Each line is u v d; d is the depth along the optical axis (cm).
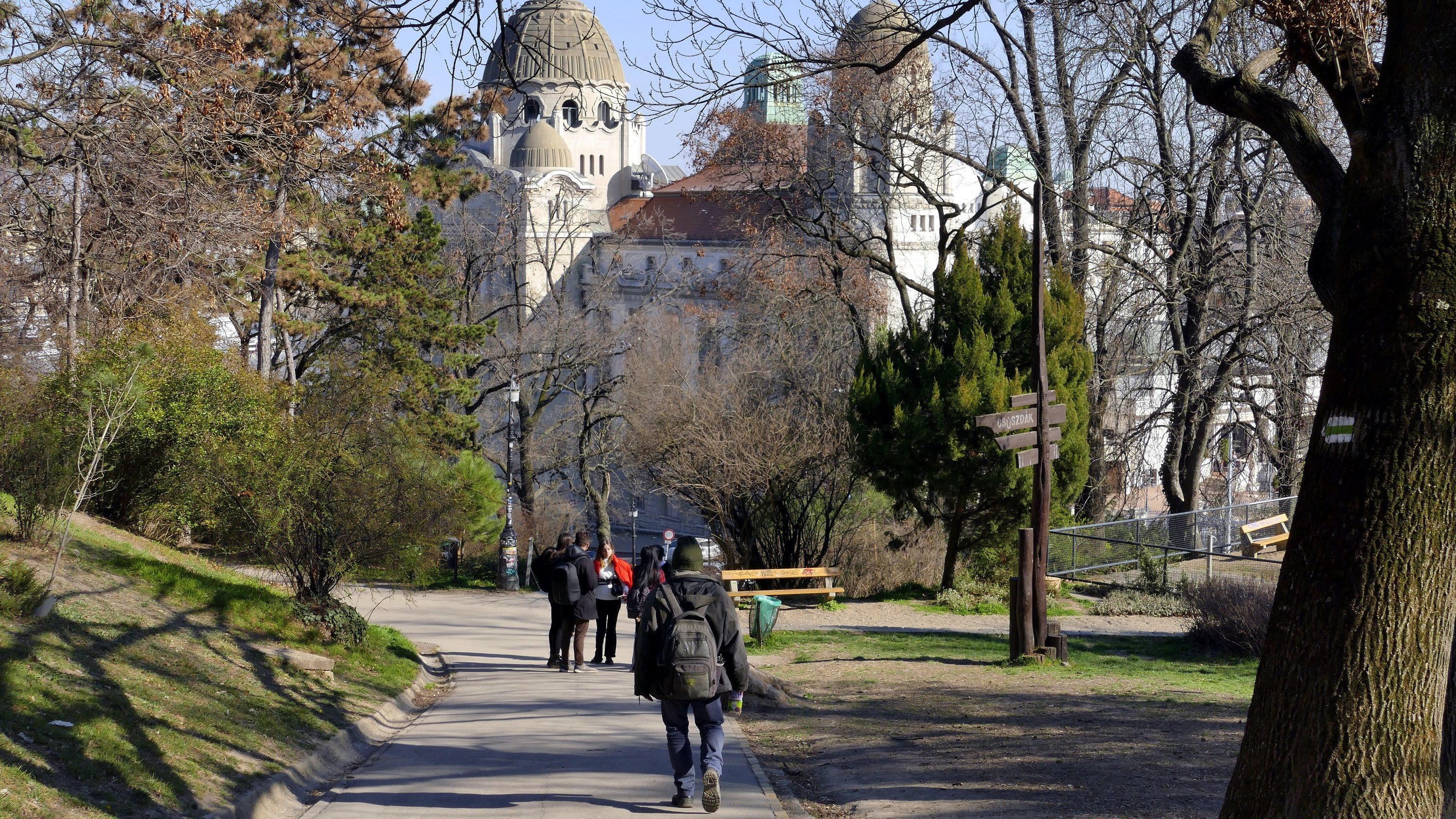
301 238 3381
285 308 4022
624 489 8638
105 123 1888
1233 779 658
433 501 1706
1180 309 4075
